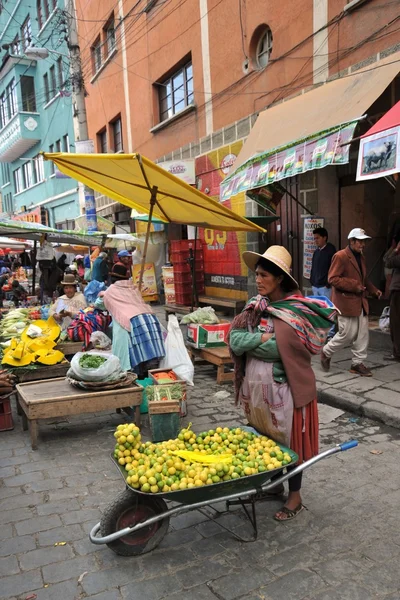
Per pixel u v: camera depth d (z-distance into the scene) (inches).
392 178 271.9
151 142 557.3
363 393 209.2
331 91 265.1
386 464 153.7
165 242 562.9
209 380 262.1
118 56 614.9
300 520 124.1
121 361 218.2
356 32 267.4
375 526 120.6
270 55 349.7
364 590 98.4
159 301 572.4
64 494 140.9
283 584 100.9
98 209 783.7
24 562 110.0
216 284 448.5
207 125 437.1
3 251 788.0
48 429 194.5
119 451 114.2
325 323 117.0
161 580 103.1
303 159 232.7
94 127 743.1
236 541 116.3
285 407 117.0
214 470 106.7
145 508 110.5
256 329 121.4
